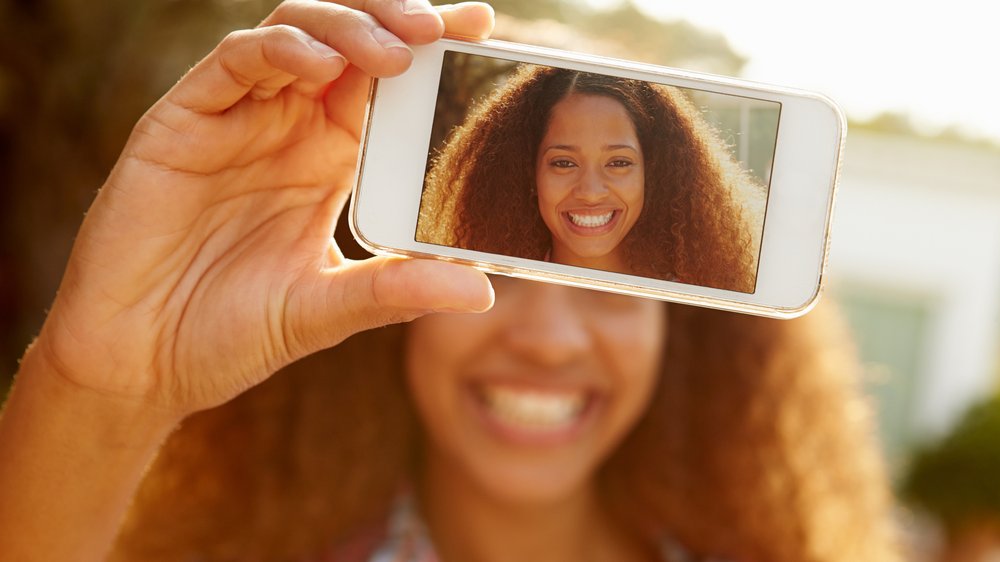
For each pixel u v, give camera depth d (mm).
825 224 365
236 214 365
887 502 601
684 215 366
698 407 560
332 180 374
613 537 559
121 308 355
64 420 358
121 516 373
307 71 333
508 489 498
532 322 483
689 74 367
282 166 367
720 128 367
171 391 362
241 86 348
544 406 494
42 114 1368
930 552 1146
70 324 354
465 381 494
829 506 562
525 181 365
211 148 354
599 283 363
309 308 356
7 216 1423
